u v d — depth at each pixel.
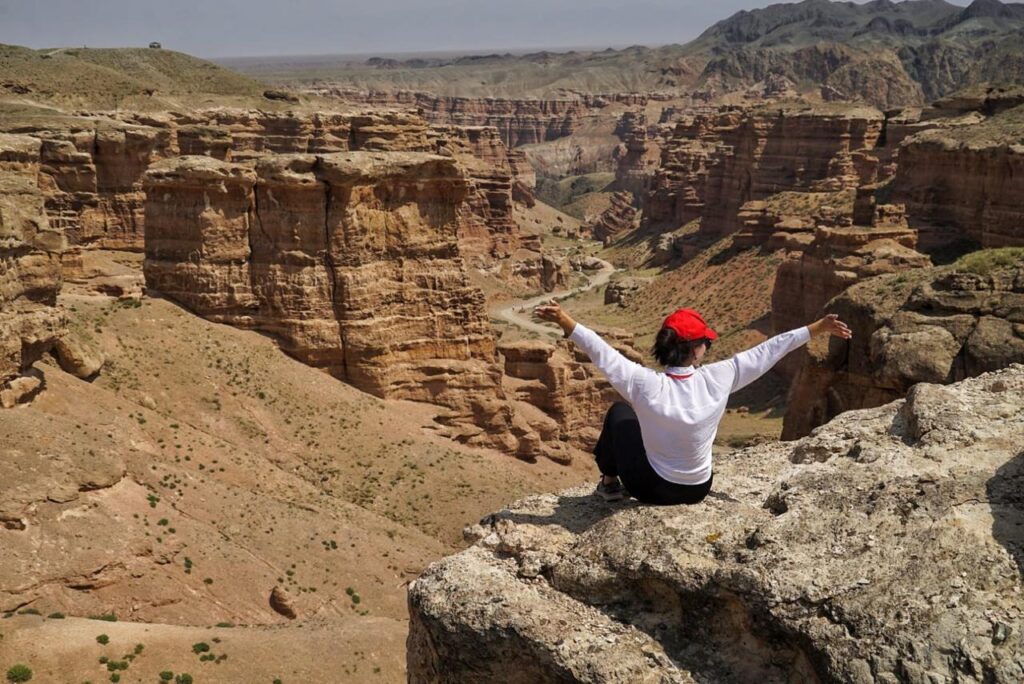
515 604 9.40
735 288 107.56
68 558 30.70
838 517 9.09
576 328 9.70
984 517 8.77
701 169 163.62
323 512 40.06
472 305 53.81
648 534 9.43
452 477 46.62
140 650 27.38
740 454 11.91
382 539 39.59
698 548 9.18
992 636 7.84
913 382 30.05
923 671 7.75
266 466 41.78
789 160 131.75
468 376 52.94
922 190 84.94
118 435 37.25
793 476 10.16
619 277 139.50
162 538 33.12
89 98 127.75
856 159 123.44
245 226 50.28
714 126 172.38
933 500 9.05
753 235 117.38
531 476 51.72
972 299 30.52
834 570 8.52
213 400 44.41
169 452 39.38
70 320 43.72
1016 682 7.59
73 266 56.91
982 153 79.00
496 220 146.38
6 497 30.61
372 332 50.91
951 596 8.11
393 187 51.22
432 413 52.09
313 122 125.06
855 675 7.87
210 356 46.94
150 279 51.00
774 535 9.01
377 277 51.31
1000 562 8.33
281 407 46.09
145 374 43.66
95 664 26.39
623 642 8.98
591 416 61.44
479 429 52.91
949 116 110.81
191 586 32.44
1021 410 10.63
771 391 73.69
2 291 35.31
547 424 56.50
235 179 49.41
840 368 35.25
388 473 45.31
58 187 75.38
